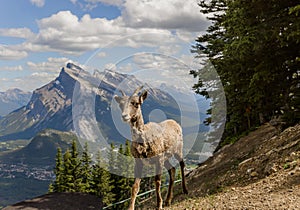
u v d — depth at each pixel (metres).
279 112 11.97
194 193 9.13
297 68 10.52
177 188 11.30
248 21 10.88
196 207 6.54
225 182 8.62
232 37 13.57
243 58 11.02
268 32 10.10
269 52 10.55
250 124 17.47
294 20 9.73
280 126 11.25
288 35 9.45
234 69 11.94
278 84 10.98
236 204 5.91
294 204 5.08
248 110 14.26
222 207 5.97
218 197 6.98
